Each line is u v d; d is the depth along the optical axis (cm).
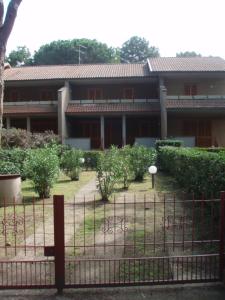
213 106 2989
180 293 486
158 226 805
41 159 1245
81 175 2000
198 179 1015
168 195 1224
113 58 7825
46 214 964
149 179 1673
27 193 1348
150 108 3116
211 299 469
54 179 1267
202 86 3347
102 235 750
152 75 3181
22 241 721
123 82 3400
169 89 3353
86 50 7056
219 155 843
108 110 3103
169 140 2628
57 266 494
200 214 909
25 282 520
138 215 922
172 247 659
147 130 3381
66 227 818
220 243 513
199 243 674
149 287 502
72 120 3403
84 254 630
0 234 768
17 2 1134
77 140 3027
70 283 511
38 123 3388
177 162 1502
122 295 482
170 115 3241
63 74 3366
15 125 3422
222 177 736
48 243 705
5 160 1487
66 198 1224
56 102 3244
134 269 558
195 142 3172
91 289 499
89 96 3481
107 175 1160
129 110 3088
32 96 3528
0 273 557
